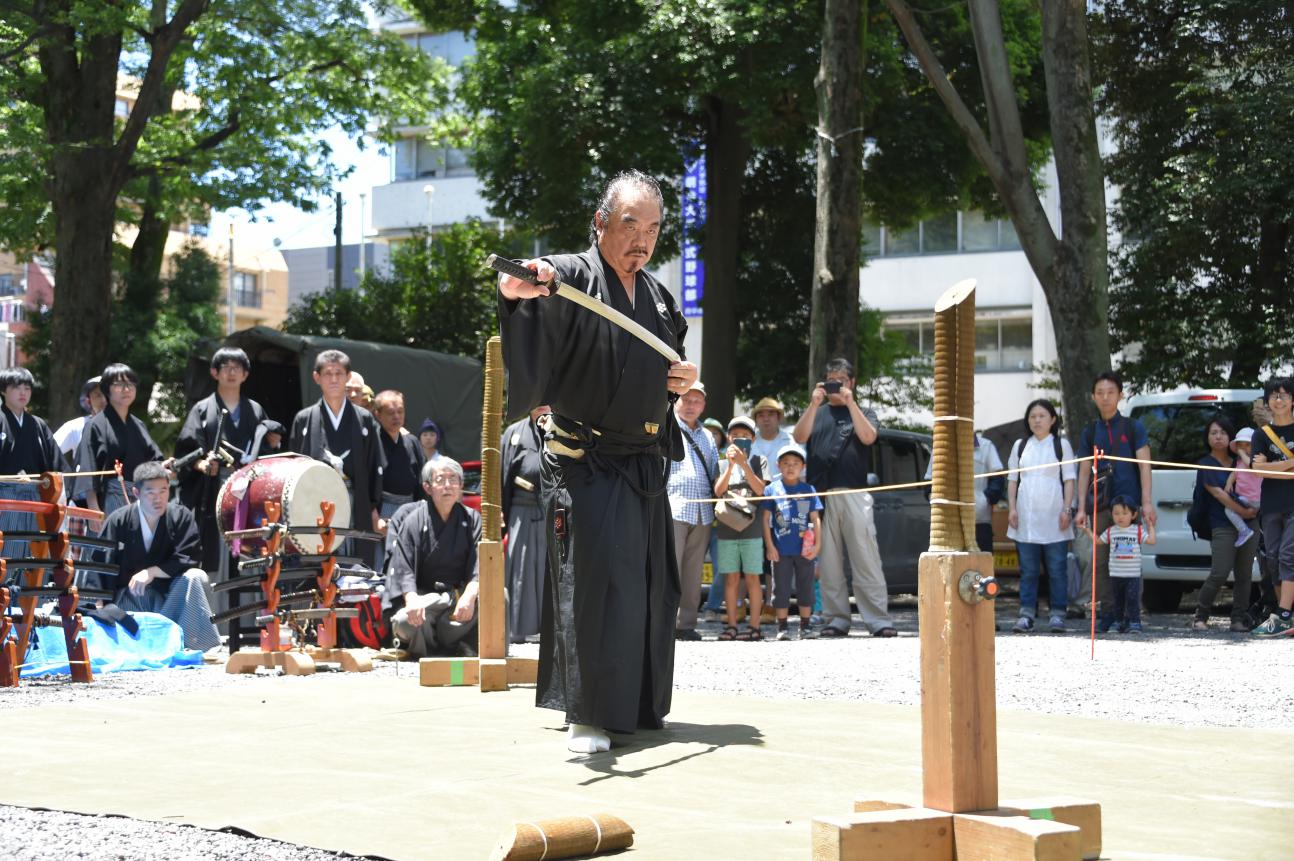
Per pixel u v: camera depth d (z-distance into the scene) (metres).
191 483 9.95
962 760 2.93
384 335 28.36
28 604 7.35
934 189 21.89
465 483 13.23
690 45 19.47
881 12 20.48
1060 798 3.06
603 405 4.70
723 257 22.38
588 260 4.80
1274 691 6.61
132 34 22.17
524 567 9.79
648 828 3.41
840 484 10.62
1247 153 18.42
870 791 3.87
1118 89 20.45
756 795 3.83
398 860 3.13
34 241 25.61
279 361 18.02
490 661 6.48
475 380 18.80
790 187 24.16
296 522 8.23
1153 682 6.99
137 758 4.56
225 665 8.37
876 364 27.45
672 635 5.05
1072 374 12.79
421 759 4.48
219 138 22.61
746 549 10.49
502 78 22.66
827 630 10.73
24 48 19.67
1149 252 19.67
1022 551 10.84
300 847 3.29
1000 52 13.06
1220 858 3.03
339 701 6.09
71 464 10.90
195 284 27.59
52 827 3.52
